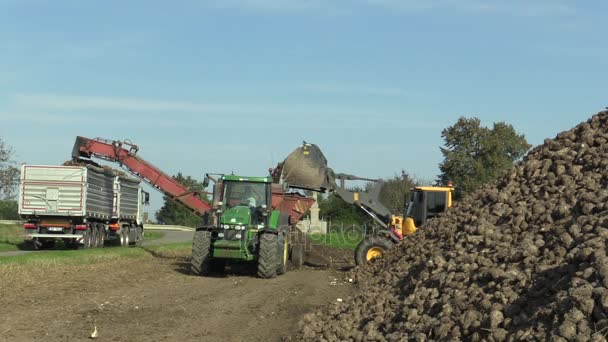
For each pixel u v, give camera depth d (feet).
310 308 42.14
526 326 20.58
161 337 32.37
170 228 253.24
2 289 46.83
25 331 32.30
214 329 34.86
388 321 29.50
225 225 60.39
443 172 149.38
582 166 33.32
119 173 110.42
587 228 24.81
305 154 75.31
